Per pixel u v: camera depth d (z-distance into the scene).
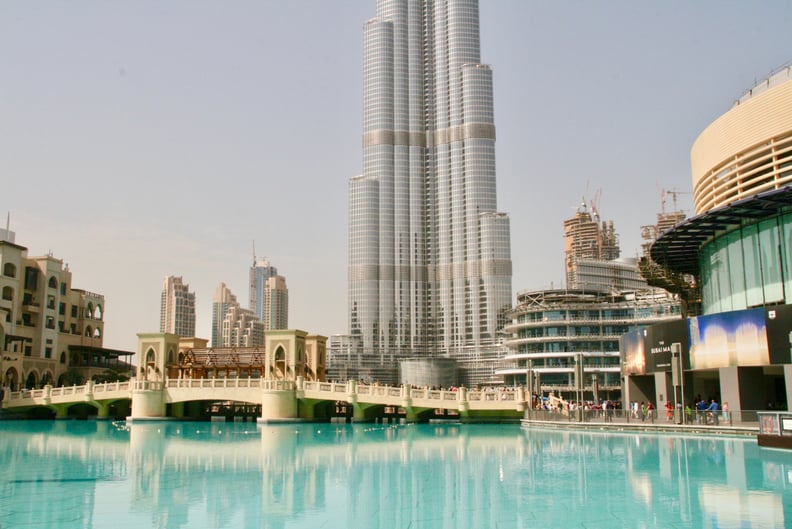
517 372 136.12
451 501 28.36
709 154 70.38
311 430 72.19
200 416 97.06
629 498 28.02
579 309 133.38
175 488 32.53
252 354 100.75
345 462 41.97
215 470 38.72
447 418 89.00
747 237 63.41
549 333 134.50
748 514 24.55
